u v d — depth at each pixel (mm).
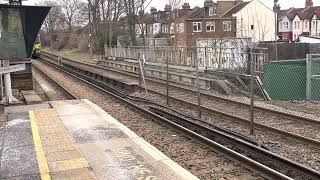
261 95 19875
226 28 64312
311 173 8078
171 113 15102
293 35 82562
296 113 15422
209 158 9625
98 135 10227
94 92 21969
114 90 23047
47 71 38312
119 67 39625
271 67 19641
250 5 65875
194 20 62562
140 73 24625
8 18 15672
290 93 19672
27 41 16109
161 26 76062
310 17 78062
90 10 66750
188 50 28641
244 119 13711
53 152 8812
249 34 65375
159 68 31234
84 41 72438
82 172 7539
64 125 11445
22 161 8242
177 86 23234
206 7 67000
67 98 20812
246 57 22016
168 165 7875
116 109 16656
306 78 19500
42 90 24031
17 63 16453
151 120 14188
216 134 11758
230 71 23156
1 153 8836
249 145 10148
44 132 10648
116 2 60469
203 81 22891
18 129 11062
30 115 13031
